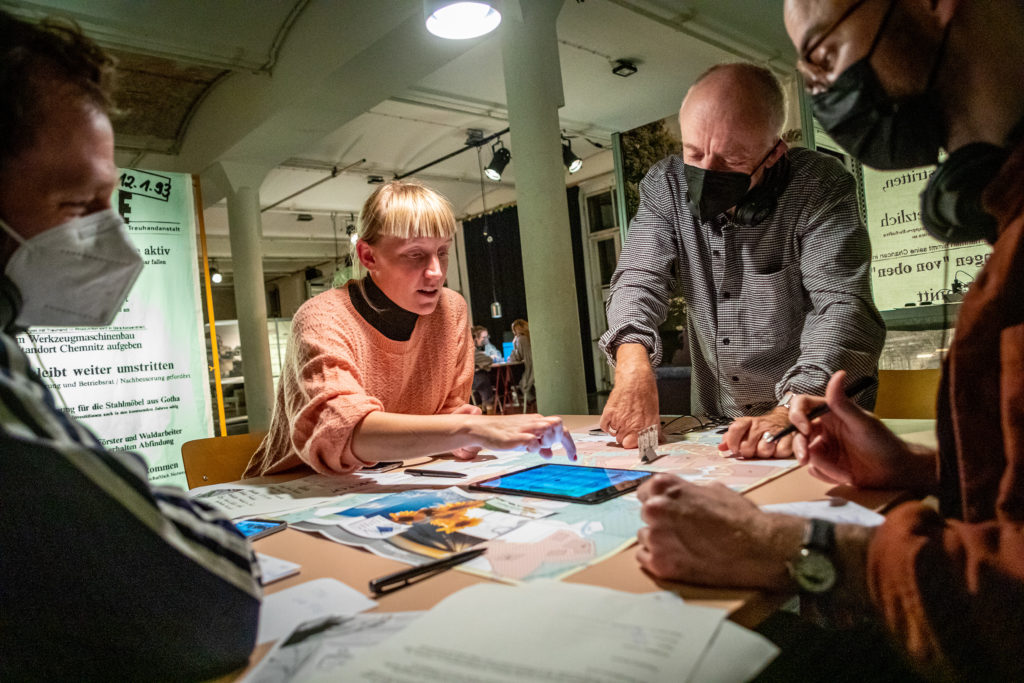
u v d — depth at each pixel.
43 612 0.54
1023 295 0.56
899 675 0.83
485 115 7.07
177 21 4.58
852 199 1.39
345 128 7.34
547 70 3.72
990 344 0.58
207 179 7.18
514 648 0.49
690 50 5.19
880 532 0.56
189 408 3.38
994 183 0.59
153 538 0.52
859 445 0.86
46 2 4.00
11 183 0.58
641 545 0.65
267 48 5.21
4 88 0.54
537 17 3.68
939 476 0.69
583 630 0.51
